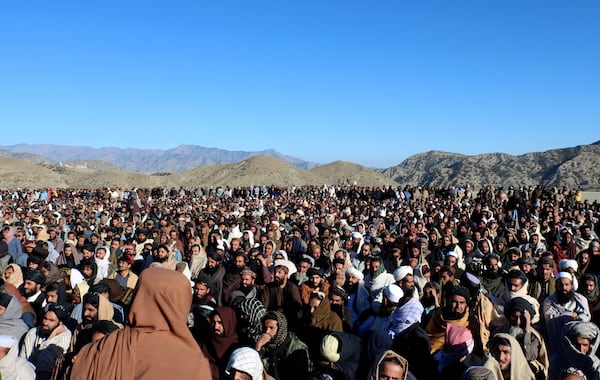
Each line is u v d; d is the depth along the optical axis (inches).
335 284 295.3
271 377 194.2
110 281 324.5
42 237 579.2
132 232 639.8
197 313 235.5
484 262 349.7
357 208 1049.5
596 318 281.6
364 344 206.7
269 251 417.4
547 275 319.9
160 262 376.2
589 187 3457.2
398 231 676.7
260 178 4439.0
